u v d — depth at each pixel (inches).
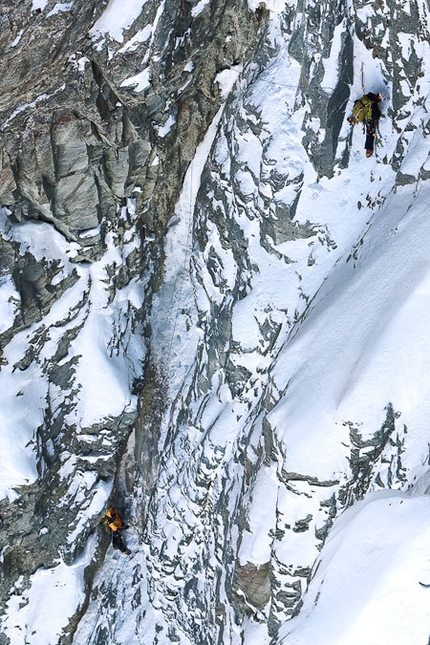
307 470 552.1
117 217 712.4
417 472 519.8
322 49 606.9
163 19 598.2
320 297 621.6
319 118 620.1
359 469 544.4
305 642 422.3
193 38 631.8
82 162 654.5
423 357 525.0
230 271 701.9
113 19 586.6
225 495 687.7
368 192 624.1
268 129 644.7
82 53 595.8
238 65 689.6
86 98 616.1
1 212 664.4
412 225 564.7
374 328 550.6
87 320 737.0
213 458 702.5
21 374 717.9
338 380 557.9
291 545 571.2
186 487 735.7
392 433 532.7
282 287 658.2
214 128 723.4
